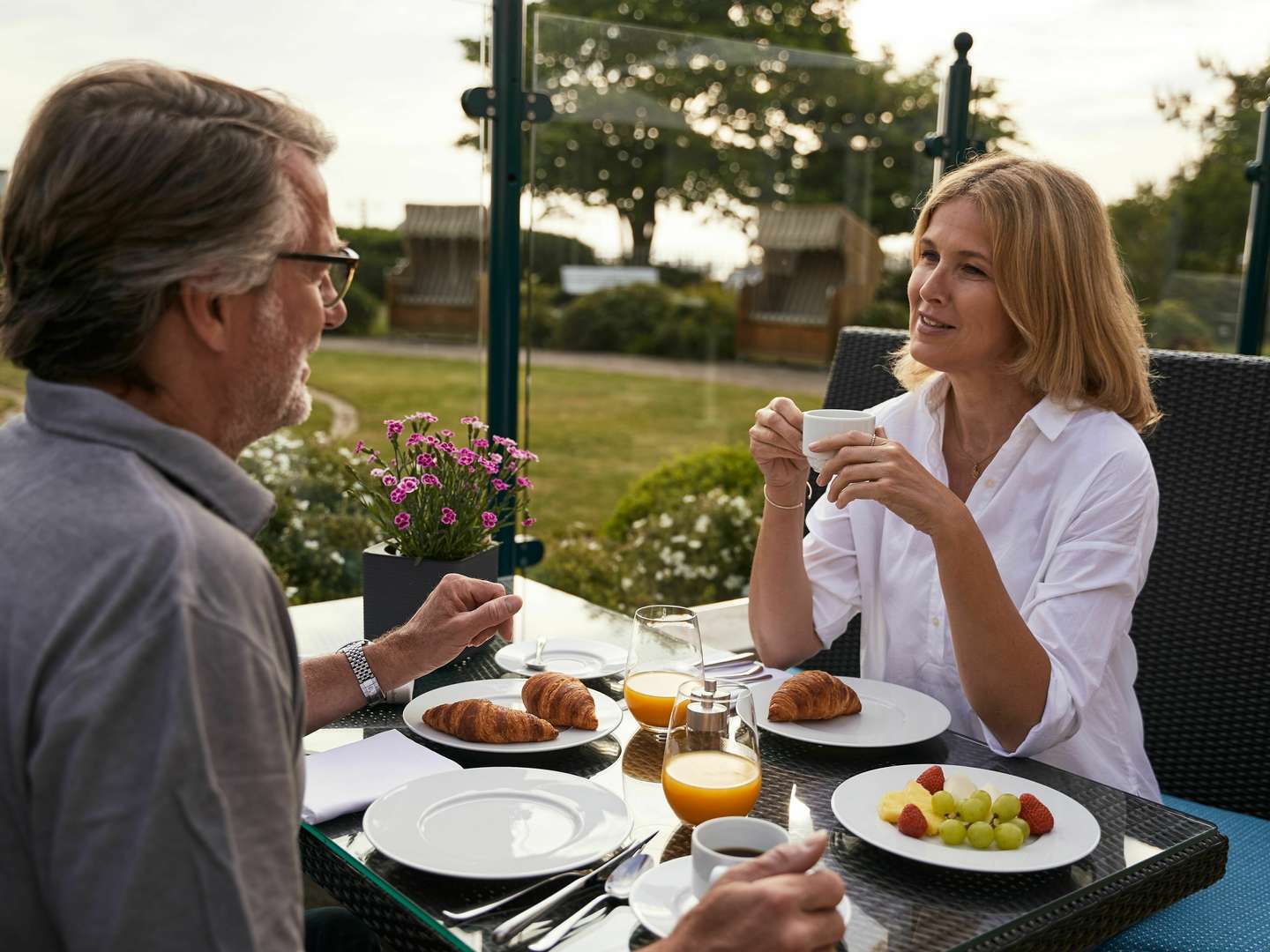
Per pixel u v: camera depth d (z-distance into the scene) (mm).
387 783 1307
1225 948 1592
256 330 950
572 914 1054
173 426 941
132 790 737
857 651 2576
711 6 16000
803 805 1310
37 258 880
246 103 943
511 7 2738
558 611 2195
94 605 755
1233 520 2146
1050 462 1786
